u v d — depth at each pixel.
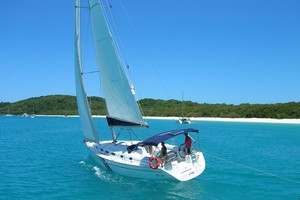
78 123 88.19
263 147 31.64
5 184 15.80
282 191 14.58
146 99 122.44
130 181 15.88
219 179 16.73
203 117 96.06
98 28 17.89
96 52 18.45
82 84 19.61
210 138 41.31
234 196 13.75
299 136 44.16
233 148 30.83
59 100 158.88
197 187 15.09
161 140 14.70
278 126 66.62
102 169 18.64
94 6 17.78
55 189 14.88
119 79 17.58
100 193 14.15
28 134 48.97
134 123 17.48
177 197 13.53
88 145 20.55
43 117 147.38
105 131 55.50
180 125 71.00
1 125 76.69
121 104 17.92
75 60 19.97
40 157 24.72
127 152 16.67
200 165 15.48
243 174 18.06
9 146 32.38
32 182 16.22
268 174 18.14
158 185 15.16
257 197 13.64
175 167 14.69
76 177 17.20
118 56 17.30
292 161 23.09
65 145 33.41
